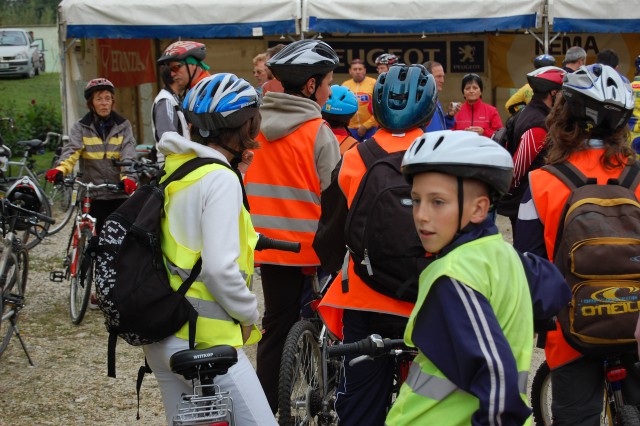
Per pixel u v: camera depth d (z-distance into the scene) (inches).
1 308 220.4
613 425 131.0
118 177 289.4
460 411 86.7
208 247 113.0
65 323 275.7
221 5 454.6
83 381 224.4
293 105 176.9
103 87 284.7
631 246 120.9
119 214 116.4
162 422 199.2
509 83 580.1
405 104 138.6
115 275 114.1
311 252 176.9
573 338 123.3
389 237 130.1
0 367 234.1
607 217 123.3
